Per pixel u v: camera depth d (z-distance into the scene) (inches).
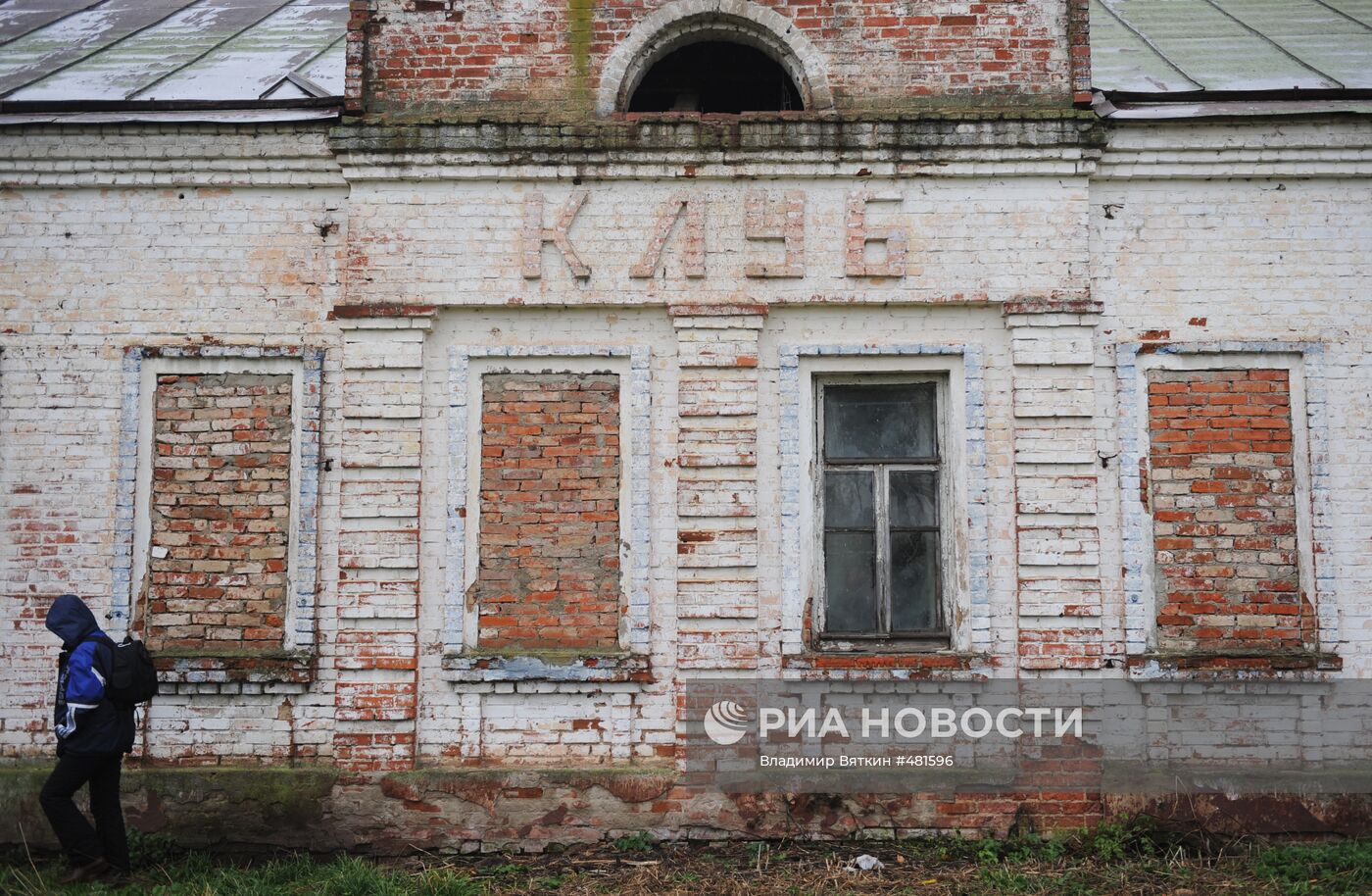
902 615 336.2
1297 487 333.1
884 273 333.7
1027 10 342.3
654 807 323.3
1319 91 340.8
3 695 331.9
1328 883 289.7
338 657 327.9
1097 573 326.3
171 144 341.7
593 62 344.5
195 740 329.4
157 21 448.8
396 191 339.3
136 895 284.7
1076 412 330.3
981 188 337.1
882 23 343.0
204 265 343.0
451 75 345.4
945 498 336.5
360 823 322.3
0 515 336.2
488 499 334.6
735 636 328.2
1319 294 338.0
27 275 343.3
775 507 332.8
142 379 341.1
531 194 338.6
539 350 336.8
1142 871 301.1
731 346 334.3
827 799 323.3
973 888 290.0
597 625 331.0
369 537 330.3
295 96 355.9
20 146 342.0
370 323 335.6
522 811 322.3
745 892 288.2
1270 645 328.5
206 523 336.5
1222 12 446.0
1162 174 339.3
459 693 329.1
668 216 337.7
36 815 323.0
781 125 335.0
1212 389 336.5
